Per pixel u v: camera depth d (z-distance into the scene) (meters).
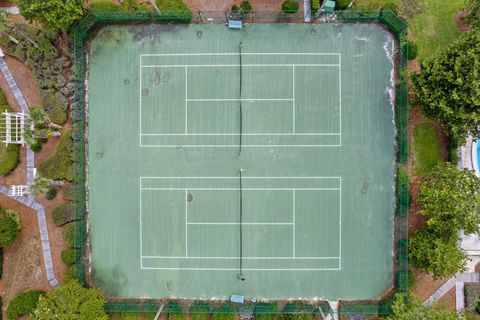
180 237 23.47
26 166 23.50
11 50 23.31
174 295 23.41
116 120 23.56
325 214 23.28
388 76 23.22
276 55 23.30
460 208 19.48
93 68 23.55
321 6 22.69
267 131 23.30
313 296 23.17
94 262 23.52
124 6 23.33
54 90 23.30
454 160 22.52
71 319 19.88
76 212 23.12
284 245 23.28
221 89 23.38
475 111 19.38
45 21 20.67
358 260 23.20
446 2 23.22
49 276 23.28
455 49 19.55
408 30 23.17
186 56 23.44
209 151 23.41
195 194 23.45
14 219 22.80
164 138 23.47
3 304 23.23
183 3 23.31
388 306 22.50
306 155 23.28
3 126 22.98
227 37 23.38
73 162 23.25
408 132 22.88
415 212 23.06
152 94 23.47
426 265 21.06
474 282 22.81
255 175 23.33
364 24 23.23
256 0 23.44
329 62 23.27
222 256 23.39
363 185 23.19
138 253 23.48
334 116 23.27
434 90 20.05
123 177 23.56
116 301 23.28
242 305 23.08
